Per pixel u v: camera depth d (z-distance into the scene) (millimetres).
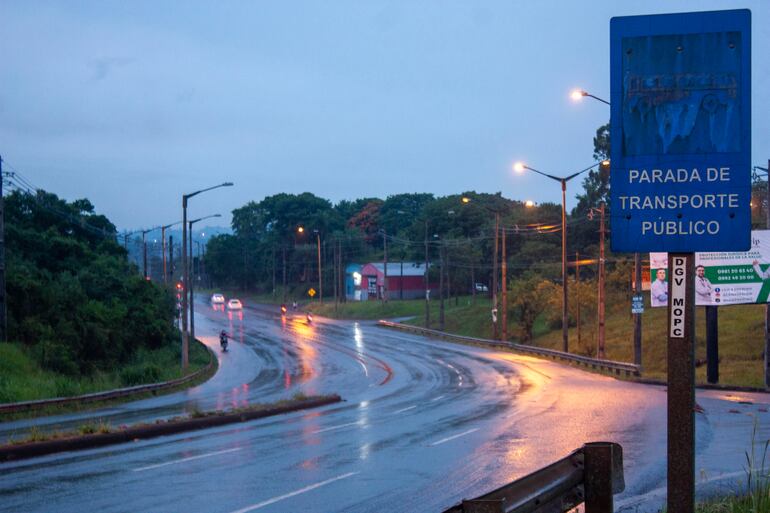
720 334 48344
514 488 5203
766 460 13625
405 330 76562
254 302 127438
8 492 10695
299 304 113812
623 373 39312
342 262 123312
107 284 50188
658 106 5699
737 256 34125
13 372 32125
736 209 5594
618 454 6242
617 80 5777
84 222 57469
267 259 135625
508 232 85375
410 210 139625
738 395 30000
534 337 65875
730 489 9984
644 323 56625
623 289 65625
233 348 61531
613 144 5789
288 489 11039
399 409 24516
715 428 18766
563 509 5840
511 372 41094
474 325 75188
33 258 48906
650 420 19922
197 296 137625
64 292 42688
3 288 35375
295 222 132875
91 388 31781
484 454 14312
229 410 21328
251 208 153125
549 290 62812
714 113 5625
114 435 15930
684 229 5672
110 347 43719
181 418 19141
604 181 78125
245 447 15367
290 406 24062
